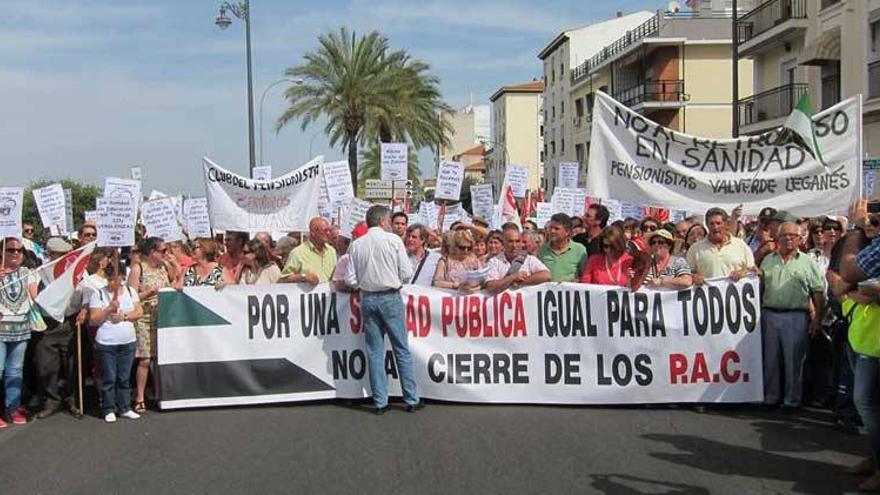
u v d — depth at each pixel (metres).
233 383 8.41
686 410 8.02
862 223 6.10
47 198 13.46
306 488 5.83
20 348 7.98
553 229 8.62
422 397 8.39
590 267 8.46
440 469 6.18
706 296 8.09
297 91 34.78
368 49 34.72
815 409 8.06
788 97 30.42
